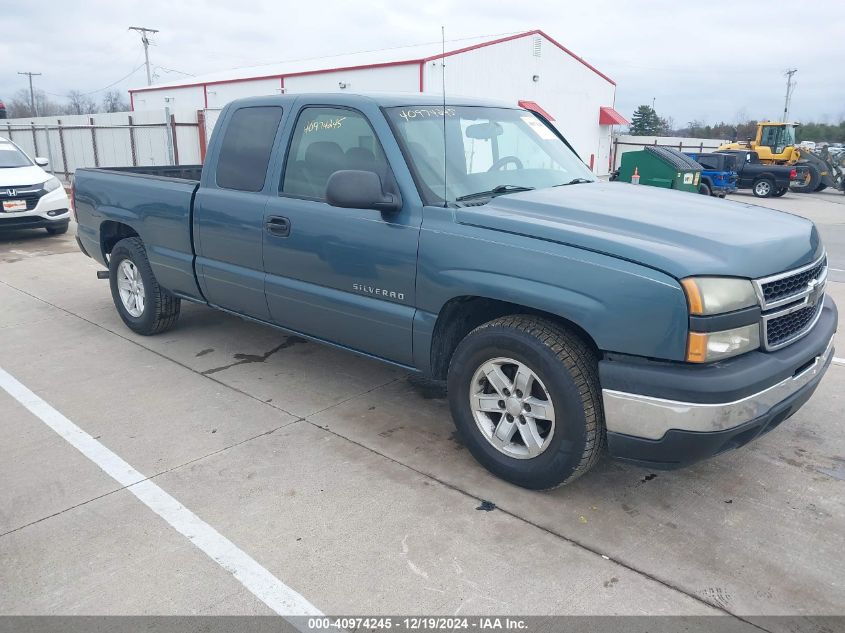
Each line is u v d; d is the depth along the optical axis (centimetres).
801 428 416
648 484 349
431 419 425
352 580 273
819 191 2708
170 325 578
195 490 339
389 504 328
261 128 445
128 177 550
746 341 287
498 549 293
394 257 362
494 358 333
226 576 276
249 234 442
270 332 597
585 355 309
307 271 412
